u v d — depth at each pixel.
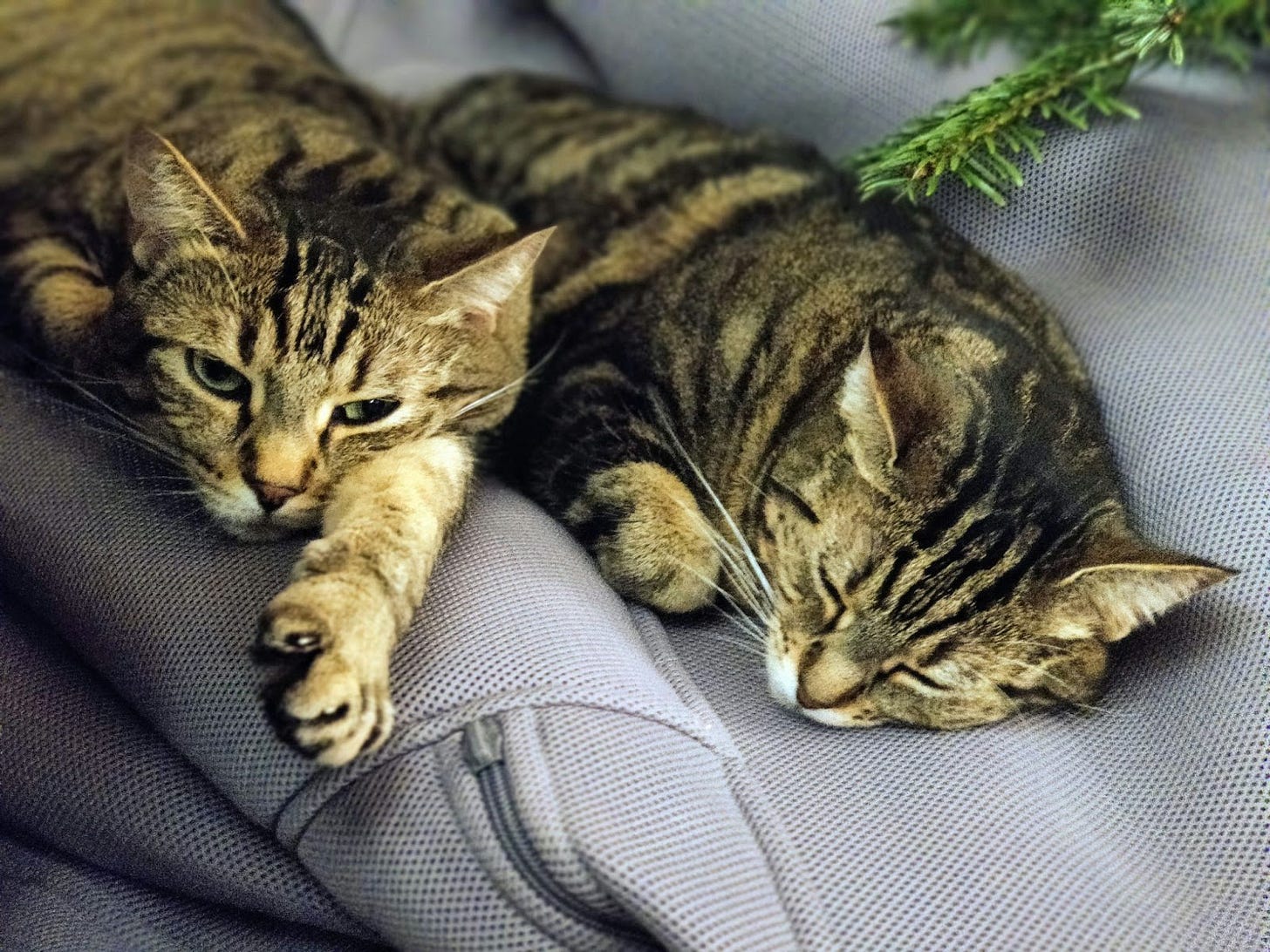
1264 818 0.51
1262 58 0.69
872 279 0.62
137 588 0.52
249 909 0.52
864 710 0.56
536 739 0.48
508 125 0.74
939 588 0.56
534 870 0.47
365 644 0.49
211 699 0.50
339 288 0.55
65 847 0.53
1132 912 0.50
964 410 0.56
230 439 0.55
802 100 0.70
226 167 0.59
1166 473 0.58
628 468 0.60
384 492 0.54
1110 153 0.63
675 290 0.64
